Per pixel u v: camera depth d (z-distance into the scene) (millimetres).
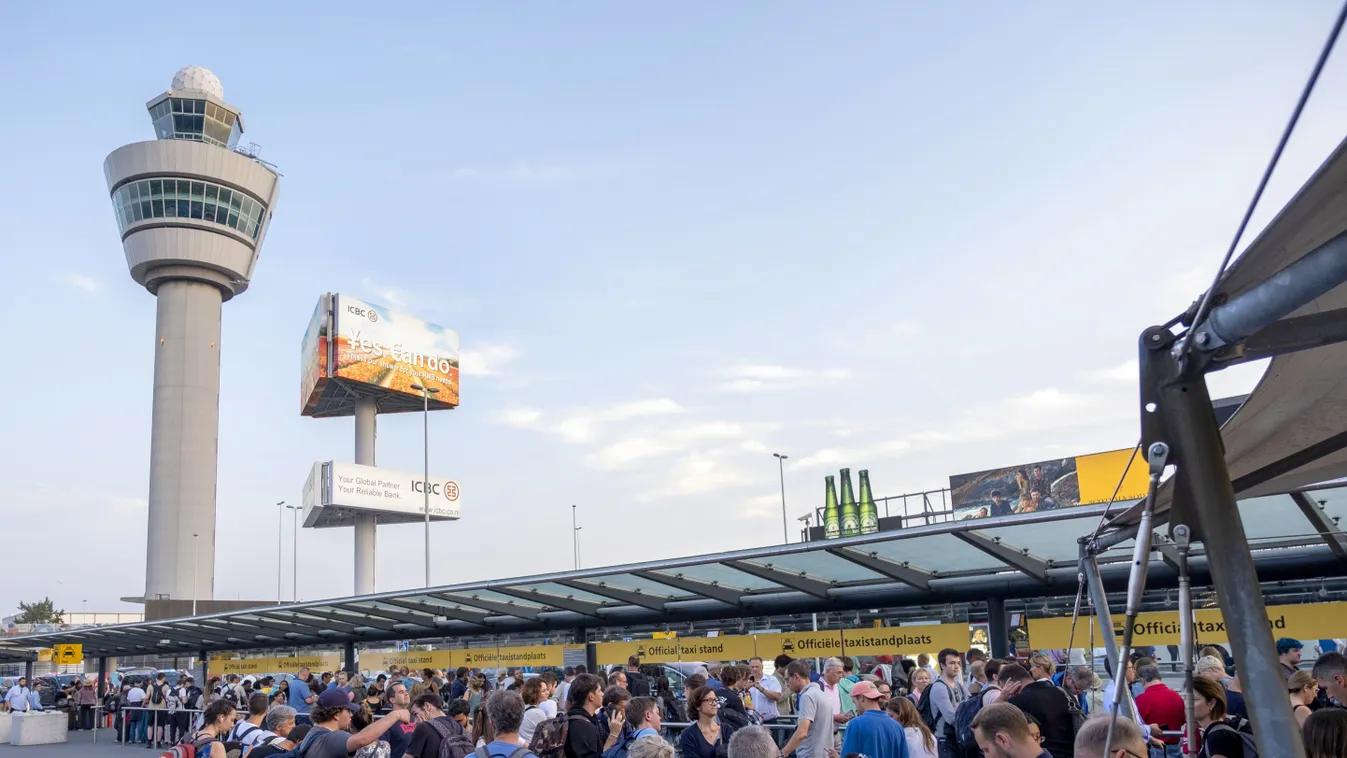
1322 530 11875
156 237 93125
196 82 101375
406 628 25922
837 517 56656
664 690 15266
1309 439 4500
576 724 8031
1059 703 7156
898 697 8180
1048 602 15008
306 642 30766
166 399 91375
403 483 85125
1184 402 3131
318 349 79125
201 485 90625
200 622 28656
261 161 102188
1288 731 2875
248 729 9023
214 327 95875
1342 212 2785
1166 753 7621
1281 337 2967
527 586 19094
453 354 89688
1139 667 8414
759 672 13891
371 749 8102
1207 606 12969
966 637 14656
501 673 20750
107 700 33062
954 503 51062
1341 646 11328
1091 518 11422
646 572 16984
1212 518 3053
